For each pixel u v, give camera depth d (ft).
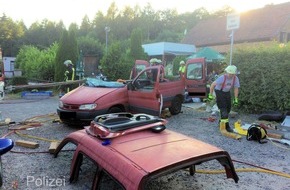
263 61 30.48
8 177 13.96
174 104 30.83
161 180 14.02
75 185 13.39
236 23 30.96
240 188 13.29
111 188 13.17
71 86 49.16
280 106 29.91
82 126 24.52
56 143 18.33
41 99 45.11
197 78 40.60
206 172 14.90
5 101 42.22
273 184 13.79
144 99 24.47
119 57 54.90
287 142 20.33
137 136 12.92
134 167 10.16
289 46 29.86
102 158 11.58
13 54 233.76
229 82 23.47
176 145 12.07
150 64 41.42
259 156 17.83
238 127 24.13
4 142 10.35
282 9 102.73
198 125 26.37
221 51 107.76
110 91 24.61
